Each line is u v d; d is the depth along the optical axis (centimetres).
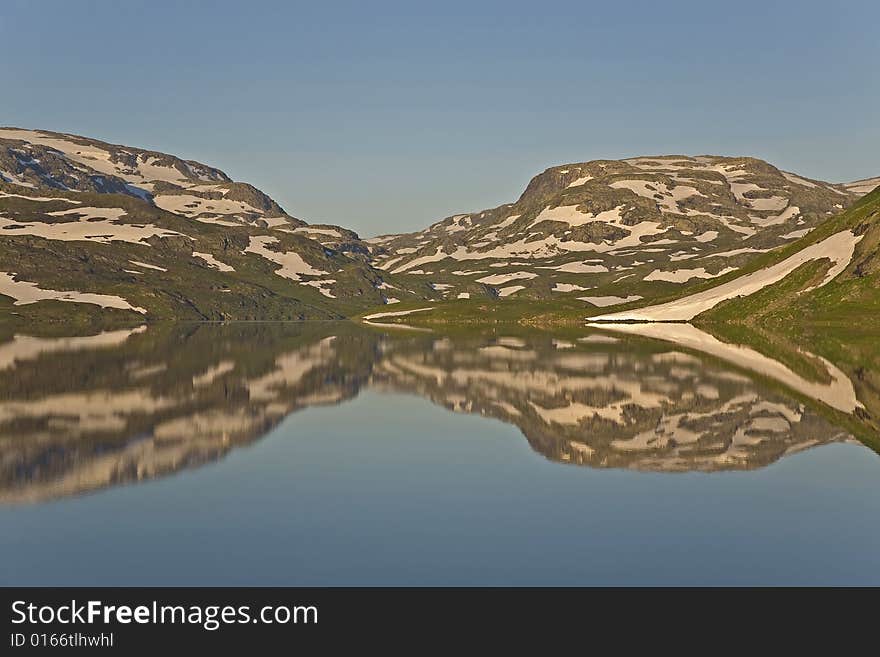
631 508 3172
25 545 2738
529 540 2789
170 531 2891
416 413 5719
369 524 2973
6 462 3950
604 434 4788
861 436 4550
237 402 6206
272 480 3634
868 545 2708
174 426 5053
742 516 3044
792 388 6638
